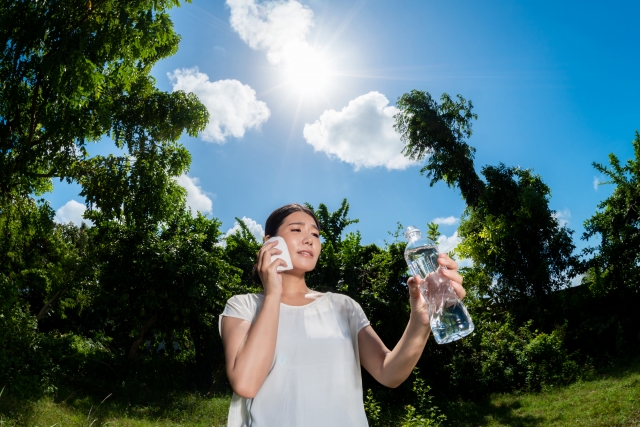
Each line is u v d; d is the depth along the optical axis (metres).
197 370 16.14
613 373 12.09
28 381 9.37
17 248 16.98
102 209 14.12
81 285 17.11
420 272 1.82
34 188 14.74
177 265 15.67
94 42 11.74
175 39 14.74
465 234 22.17
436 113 23.81
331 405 1.31
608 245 16.61
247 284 17.94
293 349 1.35
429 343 14.51
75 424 7.95
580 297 16.11
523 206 19.02
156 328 17.52
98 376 13.54
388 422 10.18
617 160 17.48
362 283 16.17
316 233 1.60
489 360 13.76
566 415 9.22
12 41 11.73
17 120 12.43
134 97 14.47
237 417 1.36
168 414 10.66
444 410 11.80
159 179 14.13
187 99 14.77
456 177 23.16
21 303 12.03
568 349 14.72
